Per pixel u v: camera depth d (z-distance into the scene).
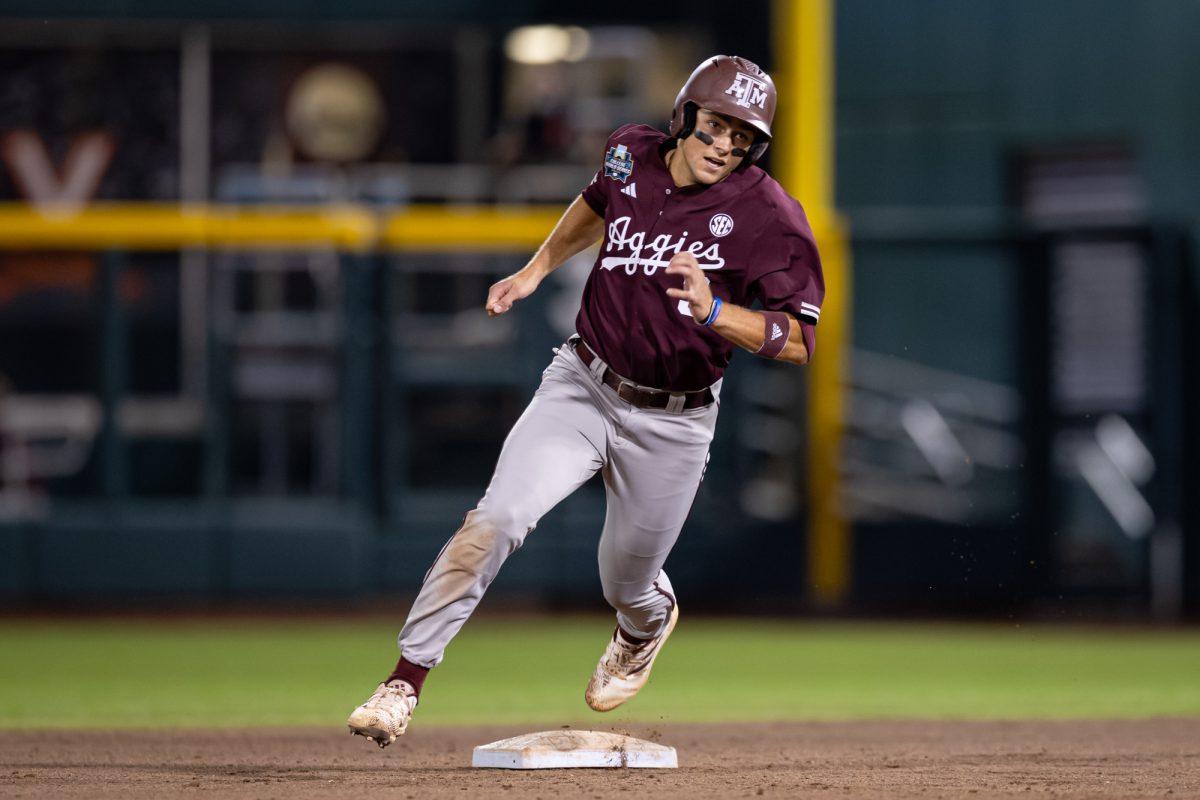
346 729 23.06
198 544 44.41
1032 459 46.72
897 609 45.84
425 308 45.47
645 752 17.11
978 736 22.08
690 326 15.18
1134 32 49.16
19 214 44.22
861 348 47.84
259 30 54.12
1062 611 46.22
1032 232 47.03
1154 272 46.56
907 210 49.53
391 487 44.75
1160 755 19.27
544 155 49.69
